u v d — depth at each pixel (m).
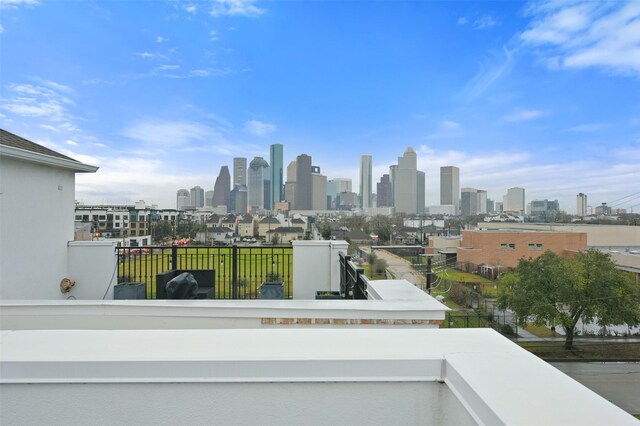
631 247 31.22
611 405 0.90
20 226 5.33
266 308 2.64
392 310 2.55
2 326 2.74
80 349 1.33
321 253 5.88
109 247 6.23
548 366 1.16
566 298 18.22
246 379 1.21
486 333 1.56
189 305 2.71
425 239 31.28
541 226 33.88
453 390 1.14
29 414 1.22
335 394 1.23
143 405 1.22
